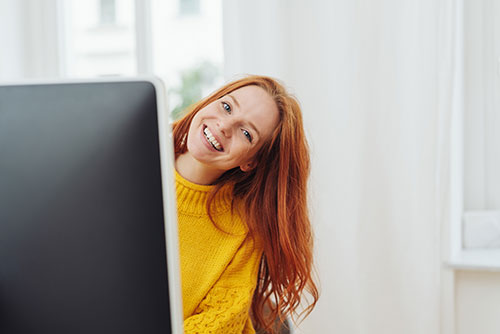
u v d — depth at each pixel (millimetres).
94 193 487
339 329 1757
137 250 483
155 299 484
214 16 2113
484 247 1850
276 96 1129
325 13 1751
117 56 2229
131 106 482
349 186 1740
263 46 1816
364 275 1749
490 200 1884
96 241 489
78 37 2248
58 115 495
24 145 500
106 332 493
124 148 481
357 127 1733
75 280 494
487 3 1812
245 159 1103
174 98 2156
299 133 1124
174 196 485
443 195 1663
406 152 1695
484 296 1734
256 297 1147
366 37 1719
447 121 1644
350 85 1736
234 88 1154
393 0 1688
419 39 1670
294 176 1118
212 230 1087
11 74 2098
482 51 1830
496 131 1848
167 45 2158
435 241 1686
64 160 492
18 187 500
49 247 497
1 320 512
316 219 1760
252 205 1101
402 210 1706
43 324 504
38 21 2152
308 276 1134
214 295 1060
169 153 481
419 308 1703
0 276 508
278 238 1104
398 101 1696
